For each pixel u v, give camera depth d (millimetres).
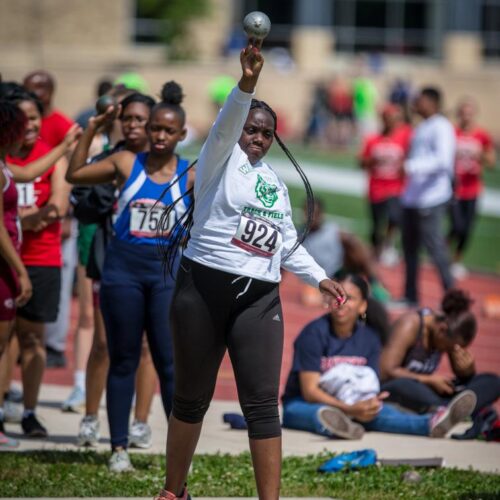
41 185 21125
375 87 114875
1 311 18422
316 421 22297
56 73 110188
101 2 116812
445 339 23578
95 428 20375
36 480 17625
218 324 14555
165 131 18172
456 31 125500
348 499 17422
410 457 20734
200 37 118125
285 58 122562
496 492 17828
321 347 22984
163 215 16000
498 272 51031
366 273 33000
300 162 86688
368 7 125688
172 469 15312
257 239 14383
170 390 18578
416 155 38656
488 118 118938
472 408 22156
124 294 18281
